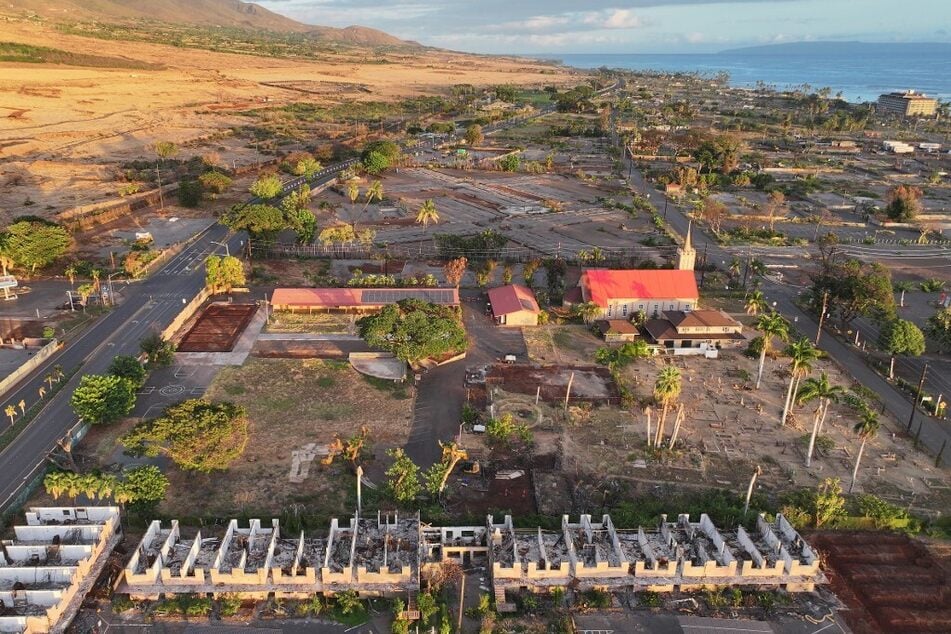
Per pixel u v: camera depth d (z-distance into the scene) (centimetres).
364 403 10806
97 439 9606
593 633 6706
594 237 19838
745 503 8488
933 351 13150
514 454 9588
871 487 9100
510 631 6700
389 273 16462
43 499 8400
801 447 9944
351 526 7831
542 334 13500
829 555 7794
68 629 6519
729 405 11019
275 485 8756
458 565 7594
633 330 13262
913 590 7300
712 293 15688
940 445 10088
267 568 7038
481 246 17925
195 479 8825
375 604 6975
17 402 10494
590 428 10294
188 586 6938
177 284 15462
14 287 14838
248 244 17325
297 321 13788
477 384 11450
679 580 7206
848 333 13750
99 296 14638
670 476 9206
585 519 7912
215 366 11806
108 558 7325
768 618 6944
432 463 9300
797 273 17262
